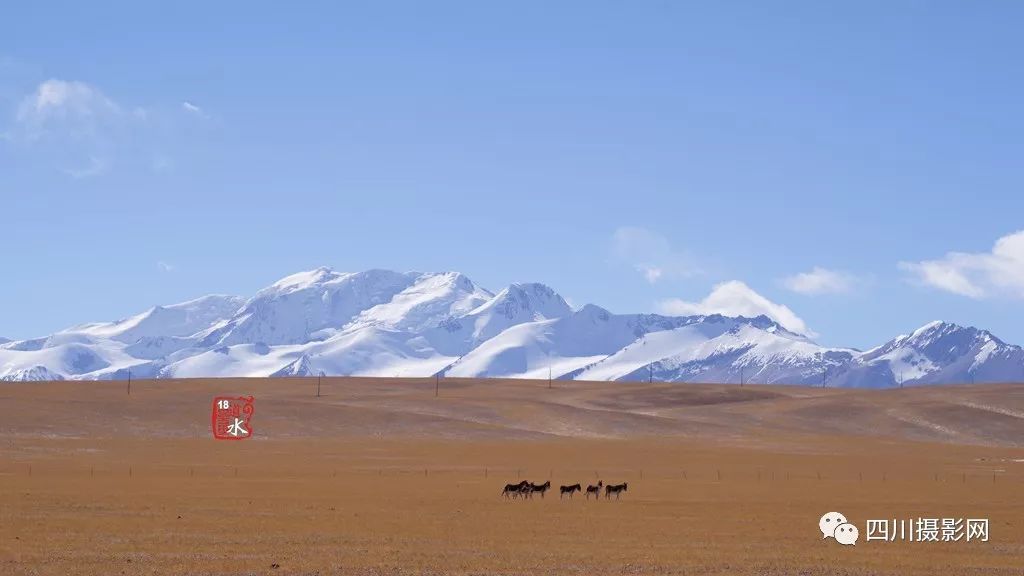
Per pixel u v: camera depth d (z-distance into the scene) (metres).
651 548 65.38
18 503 85.75
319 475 127.44
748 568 57.59
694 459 166.25
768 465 157.12
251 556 59.19
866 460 169.00
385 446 179.88
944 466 159.50
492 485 117.31
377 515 82.44
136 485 108.25
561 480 128.38
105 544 63.25
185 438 189.62
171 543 64.06
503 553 61.75
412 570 55.25
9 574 52.81
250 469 135.62
